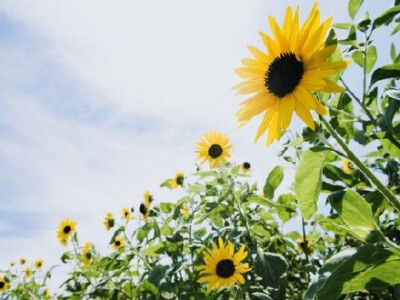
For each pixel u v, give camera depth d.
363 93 2.13
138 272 5.36
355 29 2.26
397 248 1.29
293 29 1.62
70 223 7.07
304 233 4.34
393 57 2.52
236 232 4.23
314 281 1.47
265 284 3.51
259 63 1.78
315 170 1.53
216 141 4.94
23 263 9.04
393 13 2.17
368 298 2.85
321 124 1.62
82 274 6.14
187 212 5.32
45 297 7.90
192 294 4.28
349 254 1.42
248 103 1.79
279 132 1.65
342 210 1.41
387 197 1.36
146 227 5.13
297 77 1.56
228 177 4.77
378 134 2.00
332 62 1.48
